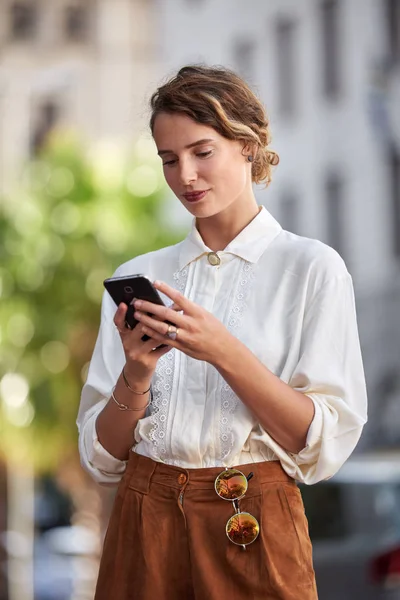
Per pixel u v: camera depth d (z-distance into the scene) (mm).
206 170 2953
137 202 16844
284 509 2914
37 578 17297
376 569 7617
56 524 21438
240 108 3018
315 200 23453
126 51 26719
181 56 25781
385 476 8398
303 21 23562
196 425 2965
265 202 24203
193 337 2770
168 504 2975
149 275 3271
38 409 16141
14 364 16312
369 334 22406
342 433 2932
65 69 27281
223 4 24969
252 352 2980
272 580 2850
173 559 2963
